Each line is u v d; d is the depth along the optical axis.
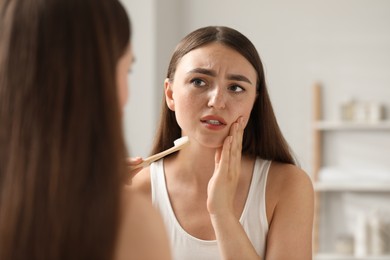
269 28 3.39
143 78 3.11
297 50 3.36
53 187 0.62
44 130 0.62
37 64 0.63
